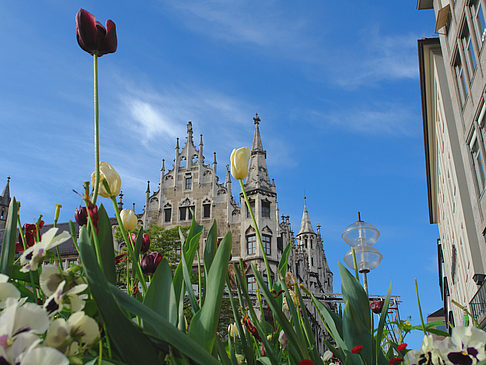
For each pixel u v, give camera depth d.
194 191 44.53
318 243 78.88
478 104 19.09
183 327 1.42
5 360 0.84
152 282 1.41
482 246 20.39
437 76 25.64
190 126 47.41
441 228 38.72
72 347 1.00
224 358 1.53
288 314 2.12
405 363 1.48
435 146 32.12
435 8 25.14
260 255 40.03
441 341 1.42
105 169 1.66
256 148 45.38
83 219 1.72
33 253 1.35
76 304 1.11
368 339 1.74
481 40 18.58
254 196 42.66
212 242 1.83
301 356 1.58
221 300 1.38
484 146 19.06
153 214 45.16
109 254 1.52
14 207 1.61
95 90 1.74
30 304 0.96
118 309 1.11
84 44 1.78
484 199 19.50
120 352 1.09
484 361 1.28
